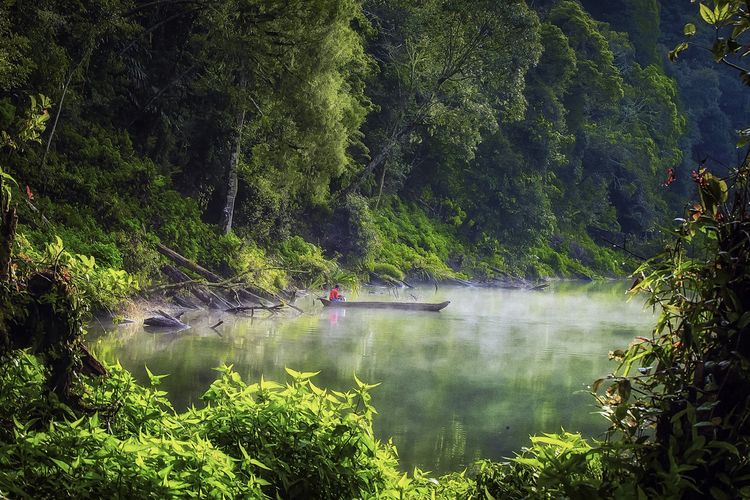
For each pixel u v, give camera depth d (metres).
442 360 18.58
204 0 27.77
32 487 4.25
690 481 3.84
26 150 22.16
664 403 4.03
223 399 6.07
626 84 77.00
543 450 4.57
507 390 15.26
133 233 24.19
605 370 17.94
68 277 6.05
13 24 22.53
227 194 29.75
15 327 5.69
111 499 4.27
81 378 5.99
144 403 6.21
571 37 68.31
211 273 25.92
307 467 5.34
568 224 65.56
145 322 20.58
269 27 28.22
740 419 3.76
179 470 4.61
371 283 39.75
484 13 40.78
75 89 25.45
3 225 5.63
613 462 4.07
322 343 20.05
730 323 3.91
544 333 24.81
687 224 4.16
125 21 26.02
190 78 29.30
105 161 25.25
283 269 29.50
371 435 5.80
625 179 73.25
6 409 5.45
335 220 38.06
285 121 30.33
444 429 11.92
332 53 29.66
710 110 94.31
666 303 4.29
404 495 5.48
